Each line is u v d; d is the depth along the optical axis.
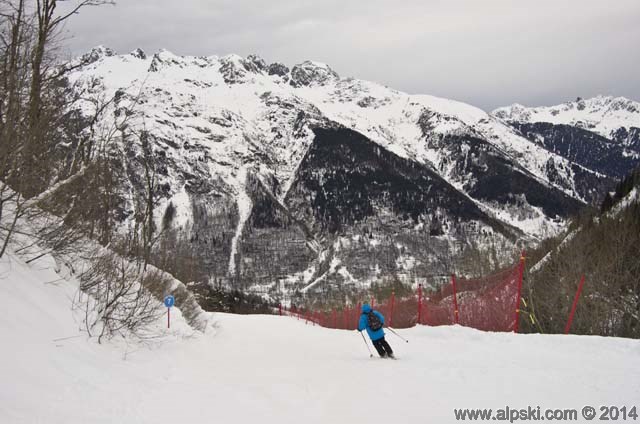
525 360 10.41
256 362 12.04
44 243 10.61
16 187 9.13
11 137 8.78
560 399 7.16
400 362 11.61
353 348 16.72
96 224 13.55
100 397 6.12
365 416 6.86
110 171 13.27
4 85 8.80
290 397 8.12
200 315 20.67
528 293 22.97
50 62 10.88
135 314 11.74
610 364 9.42
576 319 21.05
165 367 9.13
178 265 31.84
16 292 7.96
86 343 8.25
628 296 21.61
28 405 5.04
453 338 15.07
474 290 22.33
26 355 6.26
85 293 10.69
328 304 106.44
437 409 7.02
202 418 6.23
